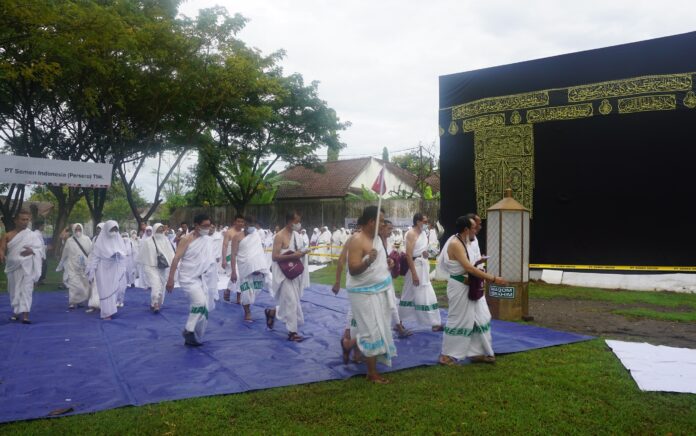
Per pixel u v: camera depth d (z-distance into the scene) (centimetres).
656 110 1260
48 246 1446
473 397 488
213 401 474
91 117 1897
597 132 1324
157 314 973
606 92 1314
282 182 3391
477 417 438
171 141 2014
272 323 821
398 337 745
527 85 1420
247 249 891
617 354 641
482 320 607
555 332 773
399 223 2569
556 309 996
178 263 719
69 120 2006
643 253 1269
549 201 1382
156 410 450
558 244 1370
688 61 1231
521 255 890
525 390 507
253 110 2186
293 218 741
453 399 482
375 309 532
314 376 552
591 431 411
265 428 415
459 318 600
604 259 1310
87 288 1037
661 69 1258
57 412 441
